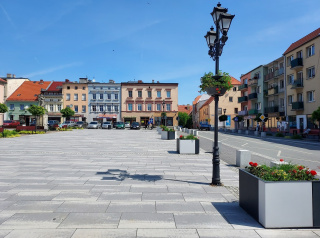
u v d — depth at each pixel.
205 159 11.03
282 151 15.41
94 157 11.39
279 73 39.59
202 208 4.83
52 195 5.55
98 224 4.05
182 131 39.25
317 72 29.95
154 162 10.12
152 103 63.94
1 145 16.47
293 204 3.95
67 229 3.86
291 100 36.53
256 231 3.85
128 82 64.31
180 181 6.94
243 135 33.19
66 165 9.28
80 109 63.72
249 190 4.51
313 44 30.78
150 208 4.80
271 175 4.21
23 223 4.07
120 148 15.19
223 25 6.60
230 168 9.15
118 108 64.12
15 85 66.56
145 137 25.88
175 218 4.32
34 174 7.68
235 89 63.59
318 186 3.98
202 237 3.64
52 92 63.62
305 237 3.66
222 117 52.47
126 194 5.67
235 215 4.49
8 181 6.79
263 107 45.38
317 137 26.45
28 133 29.31
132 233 3.74
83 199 5.29
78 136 26.83
